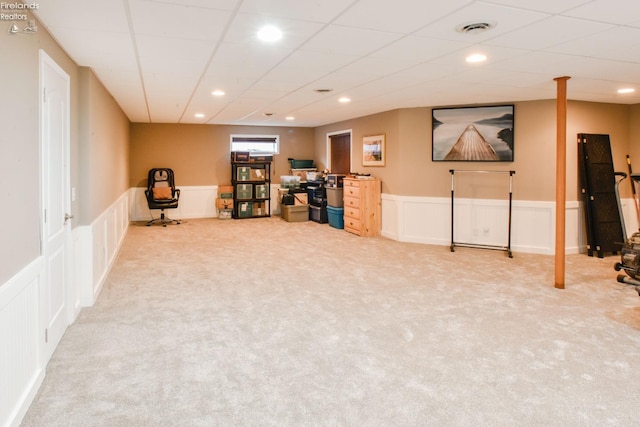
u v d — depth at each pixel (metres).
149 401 2.10
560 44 3.09
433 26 2.70
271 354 2.63
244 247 6.03
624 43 3.07
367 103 5.89
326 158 9.23
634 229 5.91
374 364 2.49
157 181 8.71
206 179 9.30
